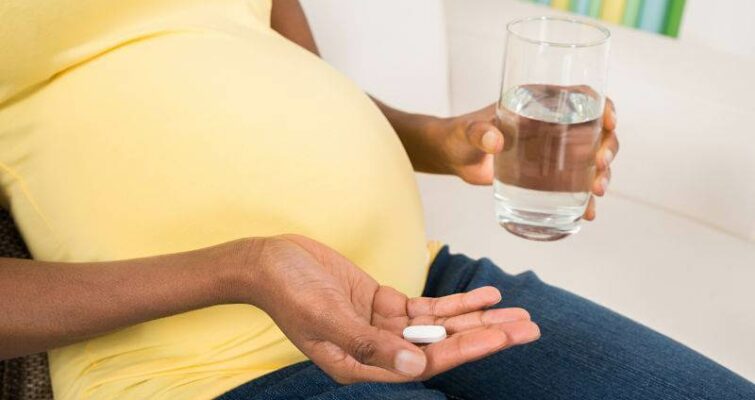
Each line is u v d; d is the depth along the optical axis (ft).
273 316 2.05
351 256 2.61
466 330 2.17
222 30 2.65
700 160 4.04
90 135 2.36
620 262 3.78
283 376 2.43
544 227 2.66
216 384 2.36
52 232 2.40
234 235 2.41
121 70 2.43
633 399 2.62
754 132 3.85
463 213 4.11
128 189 2.34
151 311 2.14
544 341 2.81
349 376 2.01
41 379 2.60
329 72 2.84
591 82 2.45
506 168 2.63
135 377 2.37
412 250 2.81
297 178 2.50
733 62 4.36
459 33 4.71
